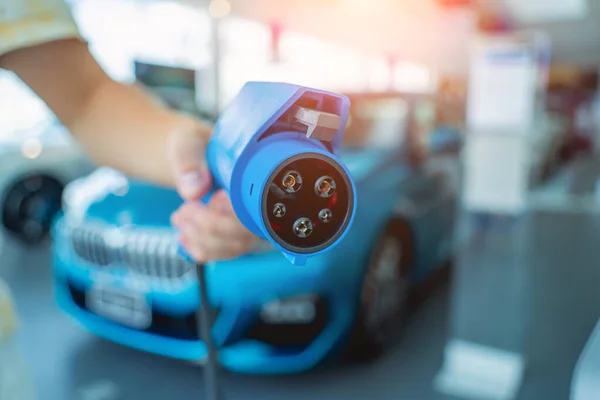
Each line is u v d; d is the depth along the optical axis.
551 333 2.77
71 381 2.15
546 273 3.85
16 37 0.58
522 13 5.36
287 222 0.38
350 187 0.38
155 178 0.63
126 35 4.52
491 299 2.26
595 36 8.39
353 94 3.06
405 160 2.73
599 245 4.74
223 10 3.74
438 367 2.29
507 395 2.09
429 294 3.23
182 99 4.72
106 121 0.63
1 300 0.64
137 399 2.03
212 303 1.80
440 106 3.21
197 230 0.53
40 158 4.12
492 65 2.31
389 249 2.38
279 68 2.88
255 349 1.88
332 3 2.82
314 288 1.88
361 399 2.03
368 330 2.20
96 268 2.11
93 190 2.43
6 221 4.03
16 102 4.02
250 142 0.40
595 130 12.59
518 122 2.30
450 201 3.21
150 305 1.95
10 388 0.64
